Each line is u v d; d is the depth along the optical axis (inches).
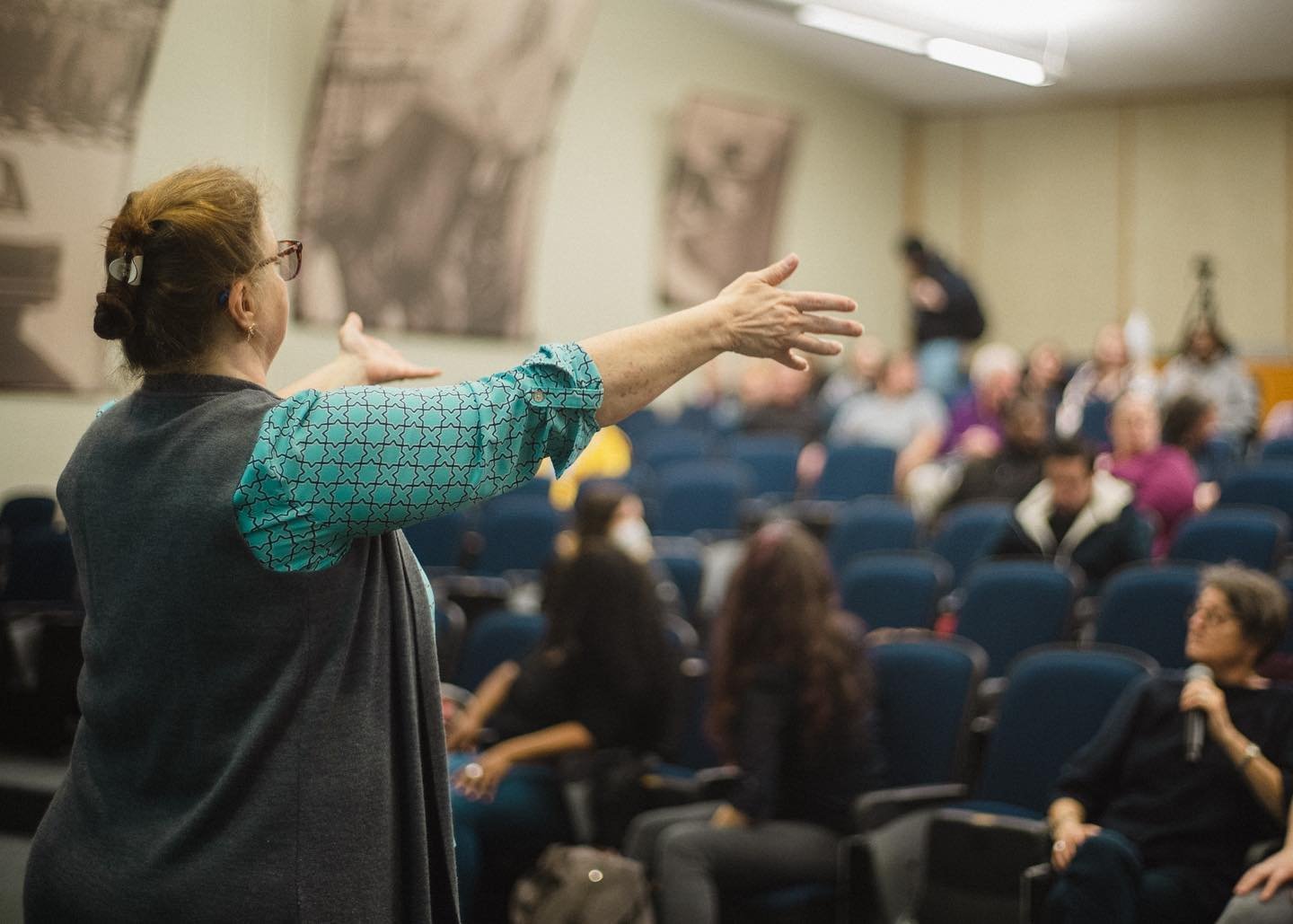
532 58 322.3
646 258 390.6
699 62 402.3
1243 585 105.5
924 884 115.0
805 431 328.8
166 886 45.1
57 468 220.4
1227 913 92.8
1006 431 233.0
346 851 45.7
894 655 134.3
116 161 198.7
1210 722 102.7
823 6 307.0
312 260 283.0
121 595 46.7
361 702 47.0
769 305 50.1
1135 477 210.5
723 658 121.1
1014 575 165.6
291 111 267.4
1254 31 362.9
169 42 198.5
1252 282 421.4
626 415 49.3
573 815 127.8
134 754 47.1
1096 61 395.9
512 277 337.4
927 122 472.7
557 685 127.3
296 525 45.2
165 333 48.2
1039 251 454.9
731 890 115.1
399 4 285.4
